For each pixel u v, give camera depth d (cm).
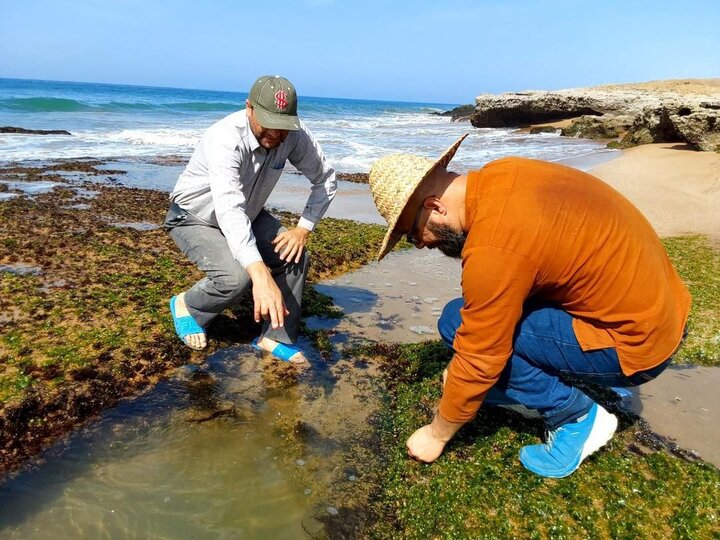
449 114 7419
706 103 1778
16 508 248
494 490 269
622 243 215
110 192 976
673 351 231
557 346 245
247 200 355
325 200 384
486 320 218
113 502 255
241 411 329
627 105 3469
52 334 395
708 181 1141
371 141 2448
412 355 402
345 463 289
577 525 250
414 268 619
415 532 246
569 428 277
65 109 3538
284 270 373
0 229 657
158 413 323
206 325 391
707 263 602
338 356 402
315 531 245
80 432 303
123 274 522
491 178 220
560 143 2505
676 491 270
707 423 325
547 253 210
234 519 249
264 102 310
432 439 279
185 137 2170
